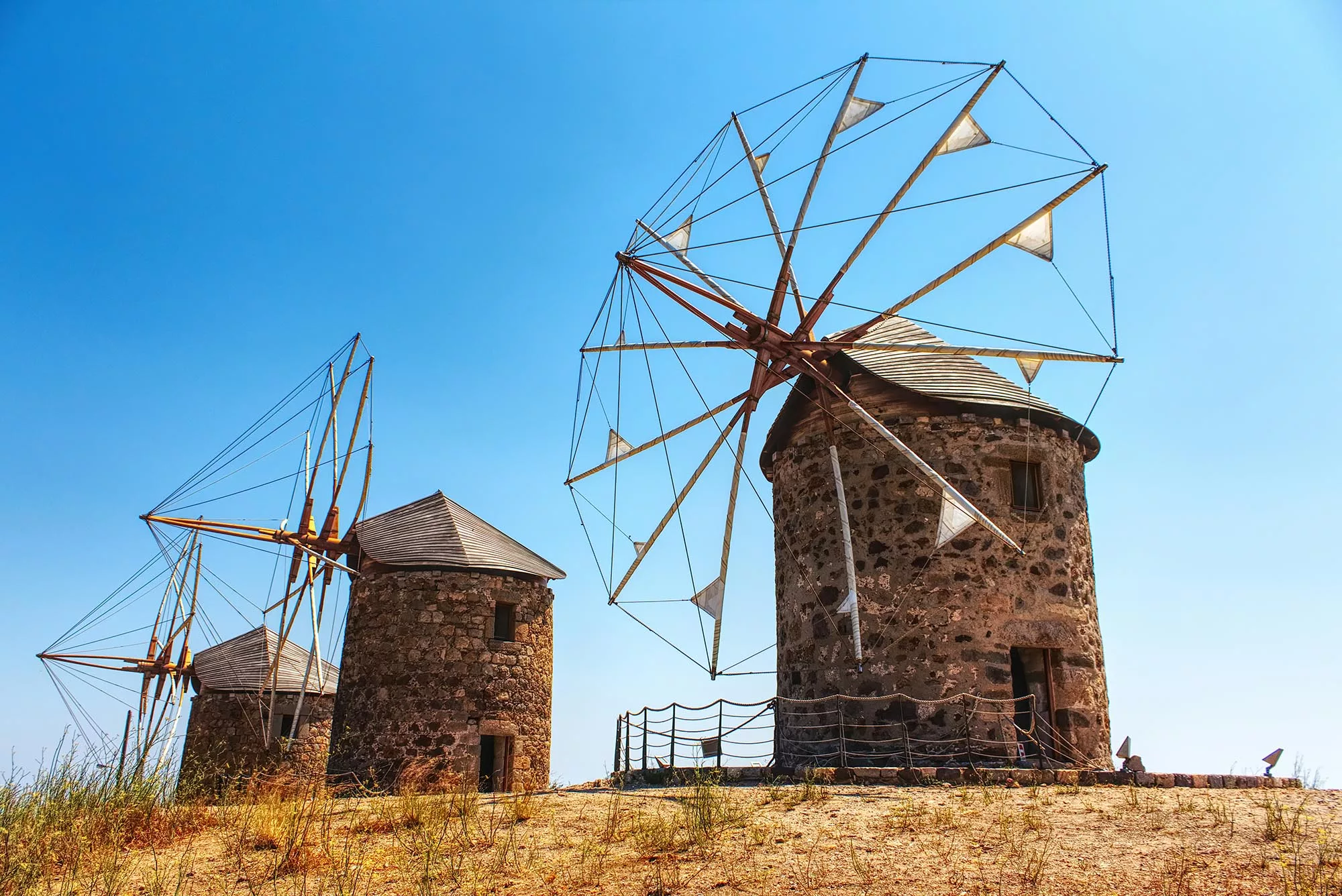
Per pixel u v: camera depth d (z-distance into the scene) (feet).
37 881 26.66
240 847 29.09
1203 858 23.86
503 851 27.78
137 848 30.83
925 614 50.37
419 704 74.33
